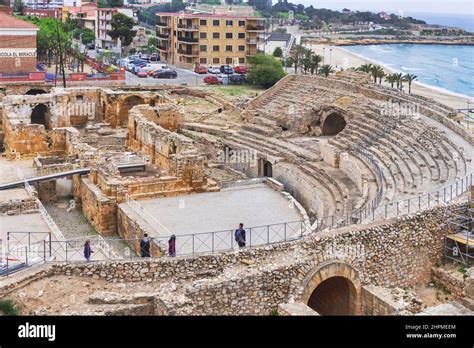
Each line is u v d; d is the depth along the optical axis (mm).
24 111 79812
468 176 52750
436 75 178625
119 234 56781
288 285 35156
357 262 37938
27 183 59031
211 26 144250
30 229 47906
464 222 43562
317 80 97125
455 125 69062
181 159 61156
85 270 35531
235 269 35531
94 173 61500
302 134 86688
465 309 32906
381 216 44094
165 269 35812
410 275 41094
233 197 60438
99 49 172125
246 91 111312
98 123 91062
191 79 127250
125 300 32688
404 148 65500
